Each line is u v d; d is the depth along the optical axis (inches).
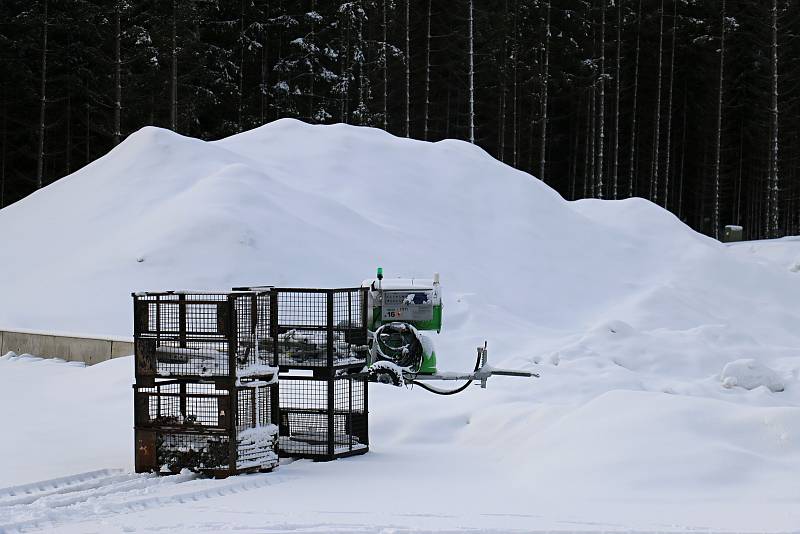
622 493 424.5
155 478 457.4
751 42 3078.2
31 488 437.7
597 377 824.9
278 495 427.2
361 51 2566.4
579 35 2896.2
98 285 1049.5
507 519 378.9
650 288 1311.5
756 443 464.4
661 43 2896.2
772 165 2369.6
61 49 2222.0
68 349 880.3
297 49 2684.5
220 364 468.1
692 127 3415.4
